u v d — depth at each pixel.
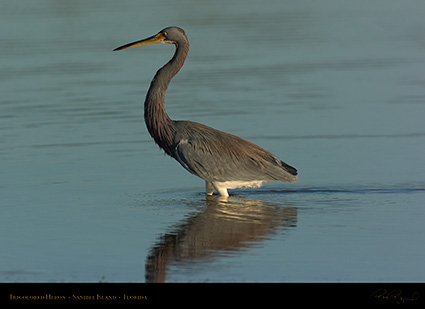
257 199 15.02
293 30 33.97
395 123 20.53
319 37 32.50
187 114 21.52
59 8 38.59
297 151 18.23
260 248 12.03
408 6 39.75
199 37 32.31
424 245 12.02
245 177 15.07
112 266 11.34
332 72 26.66
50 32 32.81
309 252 11.81
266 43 31.38
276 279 10.77
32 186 15.66
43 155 18.02
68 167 17.11
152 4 40.09
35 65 27.55
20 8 38.66
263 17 37.12
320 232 12.76
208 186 15.30
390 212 13.84
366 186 15.59
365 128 20.08
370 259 11.45
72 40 31.33
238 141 15.39
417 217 13.52
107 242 12.35
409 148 18.27
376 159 17.45
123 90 24.34
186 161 15.12
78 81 25.48
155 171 16.97
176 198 15.05
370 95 23.59
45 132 19.97
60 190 15.40
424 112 21.53
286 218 13.59
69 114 21.70
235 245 12.18
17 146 18.75
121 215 13.83
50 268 11.30
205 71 27.03
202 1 40.91
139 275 11.02
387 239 12.34
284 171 15.23
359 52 29.73
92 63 27.97
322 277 10.83
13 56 28.83
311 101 22.97
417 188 15.35
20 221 13.45
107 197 14.98
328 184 15.81
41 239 12.51
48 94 23.88
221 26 34.69
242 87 24.70
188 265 11.37
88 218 13.64
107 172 16.77
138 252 11.88
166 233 12.78
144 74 26.42
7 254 11.84
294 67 27.41
